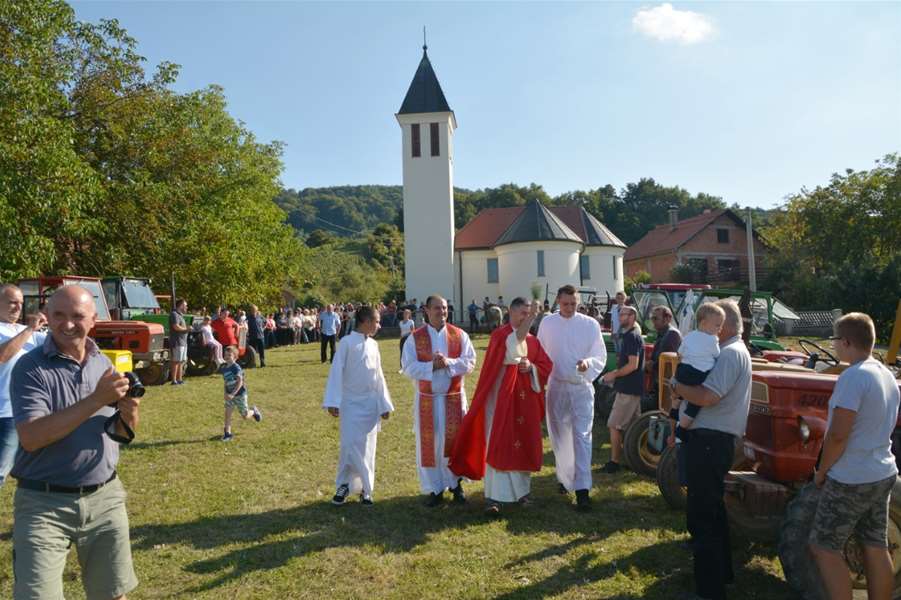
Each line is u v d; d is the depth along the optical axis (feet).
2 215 37.83
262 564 14.11
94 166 58.80
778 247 119.24
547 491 19.67
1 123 40.32
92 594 9.54
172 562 14.21
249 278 74.54
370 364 18.02
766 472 14.84
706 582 12.45
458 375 18.34
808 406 14.24
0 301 16.56
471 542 15.43
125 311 44.19
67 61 56.08
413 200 124.67
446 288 123.65
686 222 159.63
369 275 188.65
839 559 10.99
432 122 124.57
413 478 20.98
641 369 21.75
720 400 12.49
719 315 12.71
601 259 134.92
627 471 21.84
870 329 11.09
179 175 65.31
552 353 18.66
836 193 119.03
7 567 14.15
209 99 91.25
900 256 86.33
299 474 21.22
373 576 13.53
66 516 9.05
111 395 8.54
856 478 10.76
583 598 12.71
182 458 23.25
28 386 8.82
